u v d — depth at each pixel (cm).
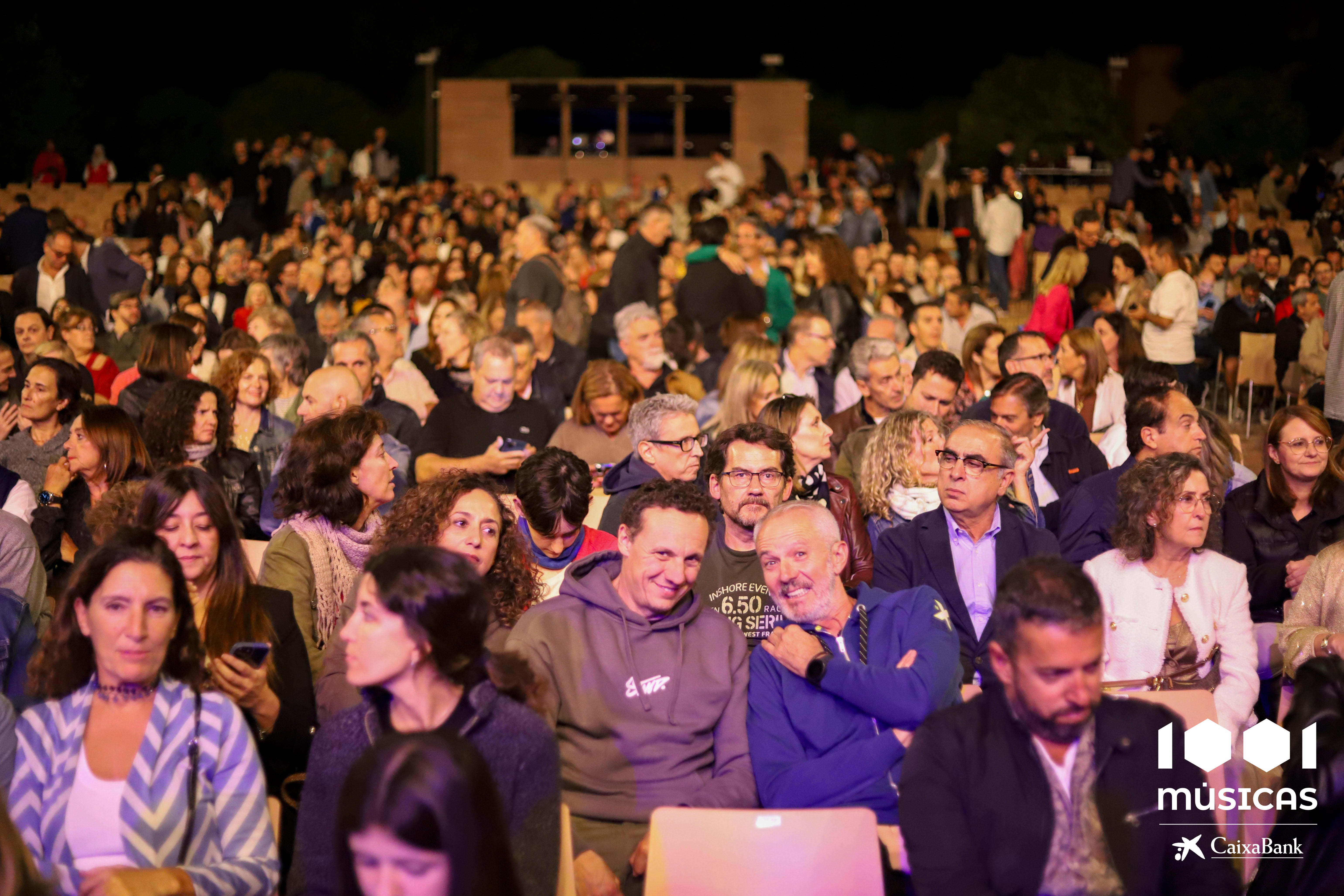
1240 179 2511
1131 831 233
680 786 309
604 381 565
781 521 322
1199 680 370
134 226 2034
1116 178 2027
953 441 388
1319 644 367
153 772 255
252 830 262
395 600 227
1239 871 250
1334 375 631
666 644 318
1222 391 1231
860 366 589
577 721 312
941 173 2198
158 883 239
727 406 564
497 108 2652
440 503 331
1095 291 948
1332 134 2716
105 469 436
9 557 366
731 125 2661
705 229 911
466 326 725
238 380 546
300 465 367
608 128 2661
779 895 259
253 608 317
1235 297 1156
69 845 251
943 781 237
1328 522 441
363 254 1548
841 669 308
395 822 165
